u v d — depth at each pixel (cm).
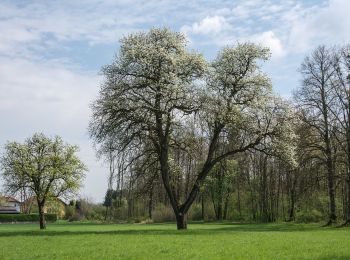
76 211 12900
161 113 4588
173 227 6888
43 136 6800
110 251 2738
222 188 9219
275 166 7812
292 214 7606
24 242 3550
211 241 3400
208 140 5178
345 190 6838
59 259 2406
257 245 3039
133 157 4712
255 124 4844
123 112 4488
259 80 4875
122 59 4631
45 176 6744
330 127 5706
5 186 6688
